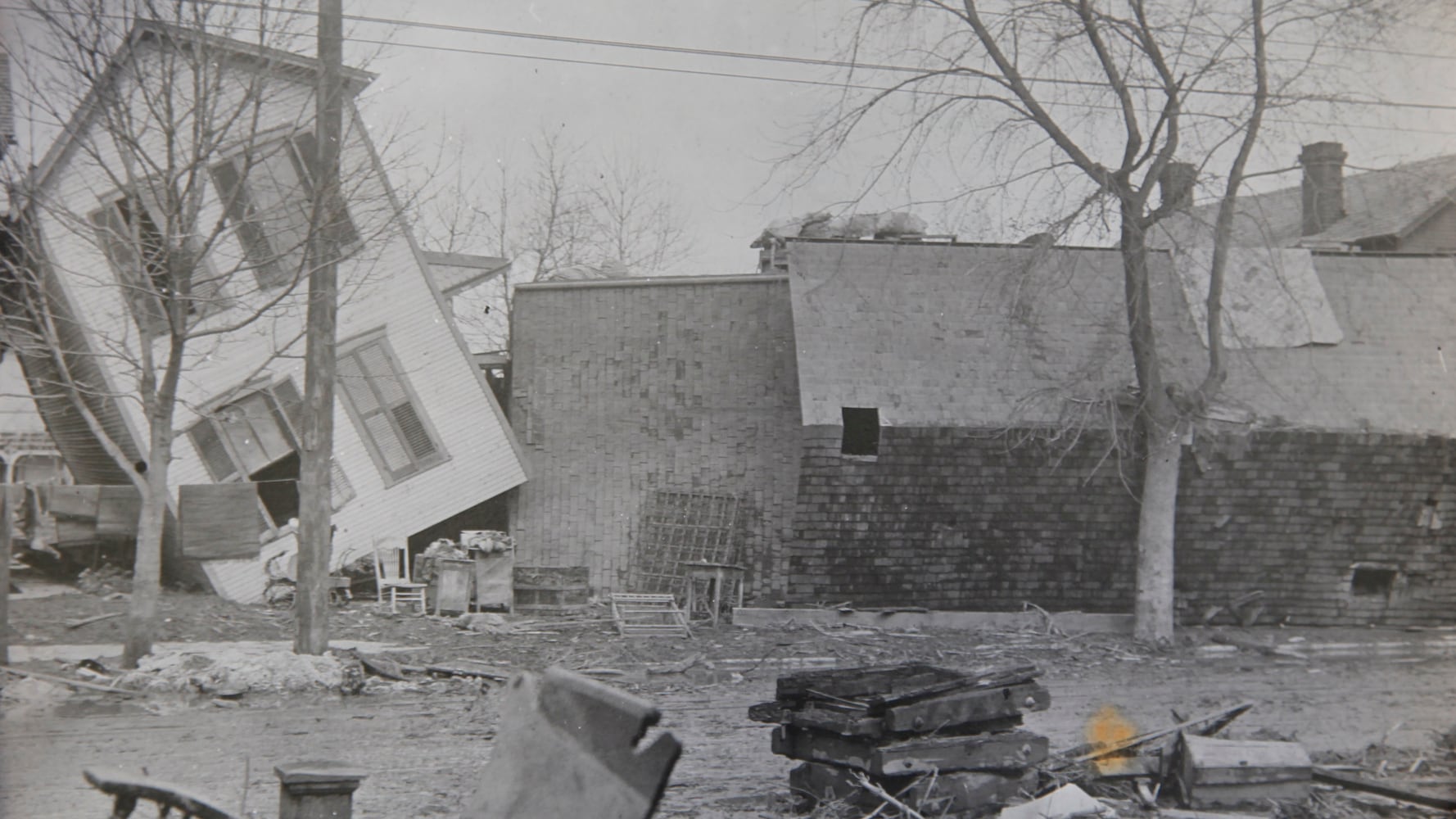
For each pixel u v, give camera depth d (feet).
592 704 8.75
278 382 69.87
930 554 74.74
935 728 28.32
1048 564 75.92
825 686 29.86
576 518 80.12
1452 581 77.25
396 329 74.95
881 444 71.56
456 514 77.82
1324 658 64.75
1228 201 68.59
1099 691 52.01
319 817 11.82
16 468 95.35
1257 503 75.05
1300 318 77.41
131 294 50.26
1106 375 74.23
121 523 69.15
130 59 51.44
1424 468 74.54
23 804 28.40
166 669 46.03
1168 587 71.00
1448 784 32.17
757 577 78.33
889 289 77.46
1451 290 80.84
